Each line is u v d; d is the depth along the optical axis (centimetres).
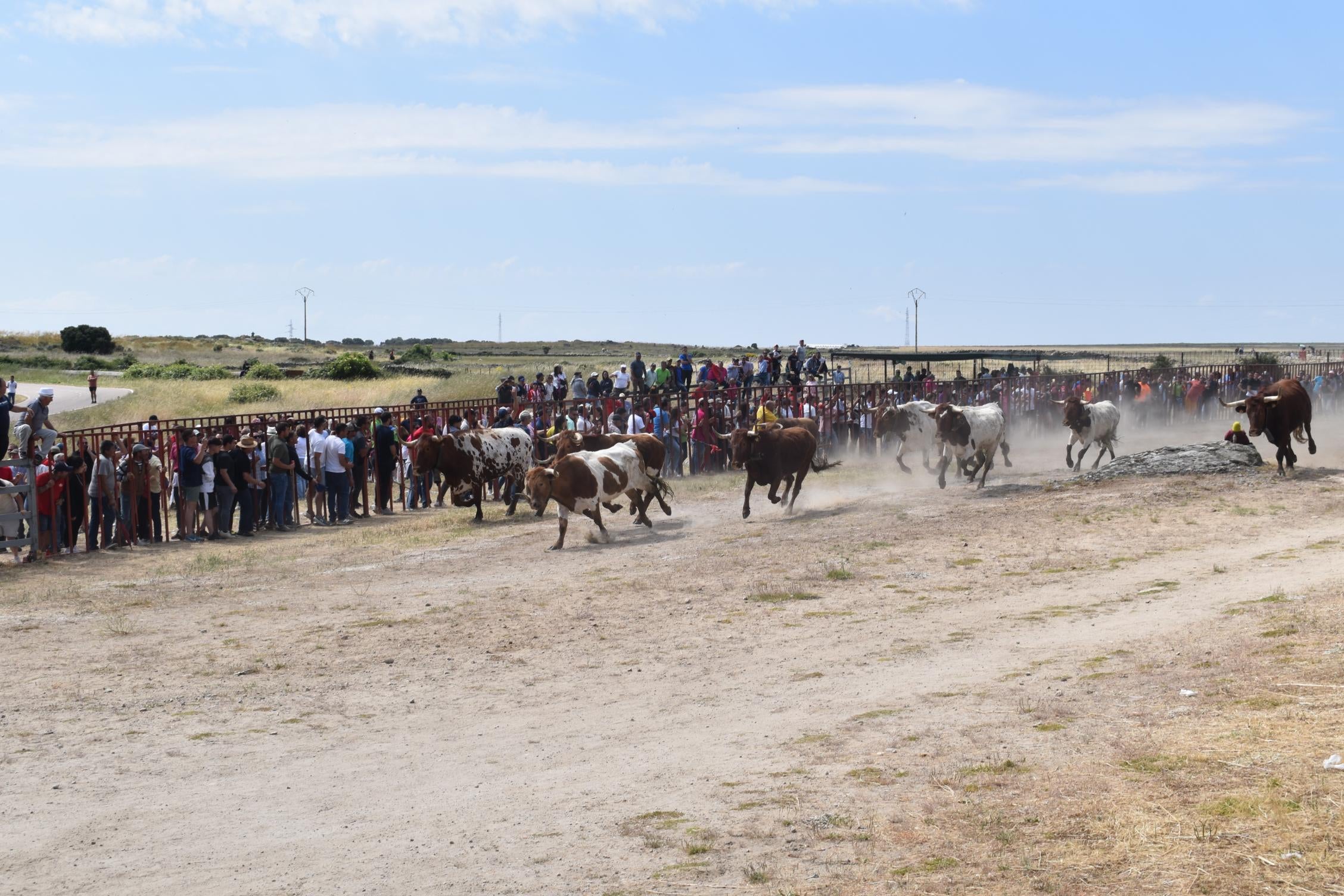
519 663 1101
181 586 1549
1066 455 2947
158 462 1991
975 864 532
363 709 952
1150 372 4366
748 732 832
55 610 1390
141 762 808
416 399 2783
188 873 595
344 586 1539
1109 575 1391
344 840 639
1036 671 942
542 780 743
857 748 755
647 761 773
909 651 1074
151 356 9056
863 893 512
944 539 1706
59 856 624
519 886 559
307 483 2406
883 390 3322
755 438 1988
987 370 4831
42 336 11394
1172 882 490
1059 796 609
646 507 2052
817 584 1423
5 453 1773
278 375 6084
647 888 542
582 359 11094
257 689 1020
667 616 1283
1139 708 777
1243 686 788
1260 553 1468
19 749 843
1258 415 2177
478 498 2184
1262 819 543
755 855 574
